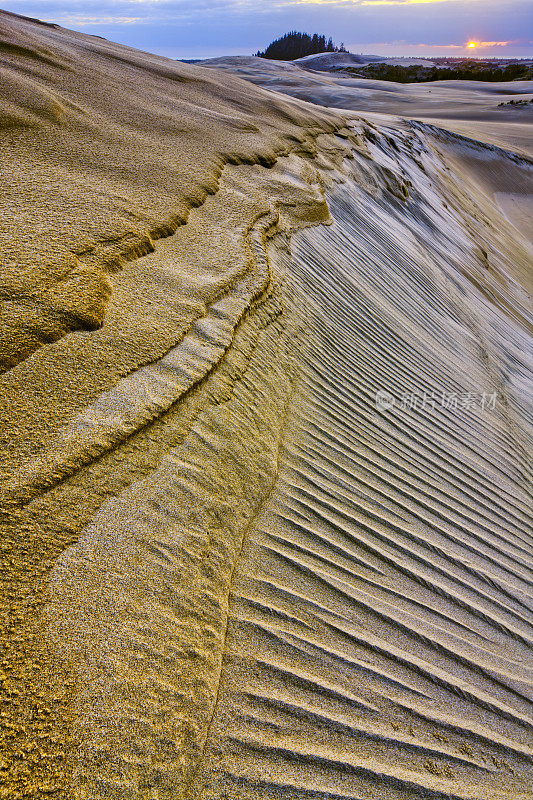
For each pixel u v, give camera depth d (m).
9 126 3.77
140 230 3.22
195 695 1.51
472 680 2.02
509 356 6.34
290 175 5.89
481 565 2.66
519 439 4.43
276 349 3.22
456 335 5.61
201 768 1.38
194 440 2.22
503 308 8.27
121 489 1.88
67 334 2.27
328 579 2.12
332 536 2.34
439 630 2.16
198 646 1.63
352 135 10.22
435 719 1.80
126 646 1.49
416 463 3.20
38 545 1.59
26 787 1.16
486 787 1.67
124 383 2.21
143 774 1.30
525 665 2.22
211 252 3.53
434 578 2.43
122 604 1.58
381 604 2.14
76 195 3.29
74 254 2.70
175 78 7.80
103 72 6.13
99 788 1.23
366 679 1.81
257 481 2.36
